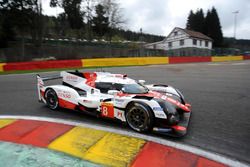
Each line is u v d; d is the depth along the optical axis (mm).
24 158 3299
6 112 5688
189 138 4199
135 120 4418
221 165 3283
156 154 3506
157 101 4414
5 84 10094
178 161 3328
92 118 5211
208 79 11906
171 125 4215
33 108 6066
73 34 43969
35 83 10328
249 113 5867
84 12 41812
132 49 30312
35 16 29984
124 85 5230
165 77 12594
